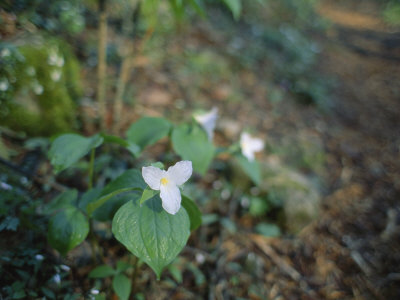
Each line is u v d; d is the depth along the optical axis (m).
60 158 0.47
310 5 3.06
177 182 0.40
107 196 0.42
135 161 0.84
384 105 1.70
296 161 1.09
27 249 0.54
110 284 0.58
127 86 1.08
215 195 0.86
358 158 1.21
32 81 0.76
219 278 0.67
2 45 0.69
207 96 1.25
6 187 0.58
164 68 1.26
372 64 2.25
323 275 0.72
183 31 1.57
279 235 0.81
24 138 0.77
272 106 1.36
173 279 0.64
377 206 0.96
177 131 0.64
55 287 0.52
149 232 0.40
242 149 0.74
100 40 0.74
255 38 1.85
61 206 0.51
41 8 0.86
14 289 0.49
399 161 1.23
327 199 0.96
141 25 1.23
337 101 1.62
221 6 1.97
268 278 0.70
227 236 0.77
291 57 1.83
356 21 3.41
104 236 0.65
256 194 0.86
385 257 0.78
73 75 0.91
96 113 0.94
